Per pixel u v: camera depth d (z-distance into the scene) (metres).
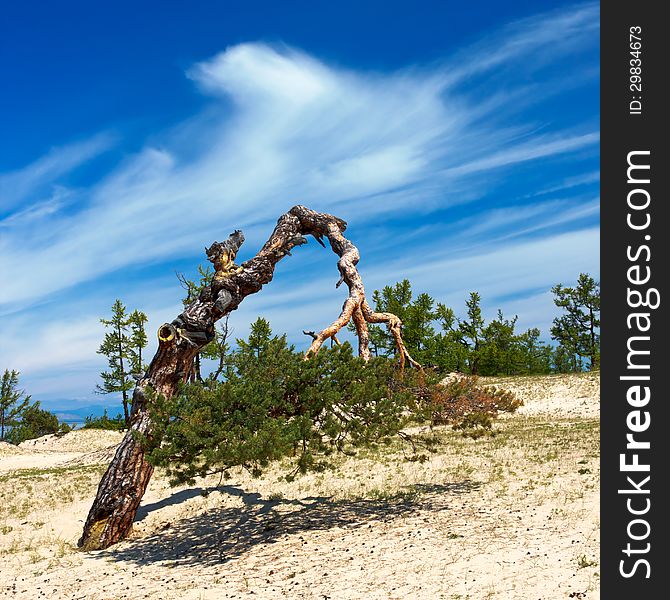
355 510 15.50
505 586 9.27
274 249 17.80
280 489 19.02
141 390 15.88
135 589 11.27
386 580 10.05
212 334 16.84
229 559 12.66
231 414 13.30
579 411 35.56
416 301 49.28
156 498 19.69
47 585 12.12
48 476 25.97
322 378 14.22
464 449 22.59
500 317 64.50
